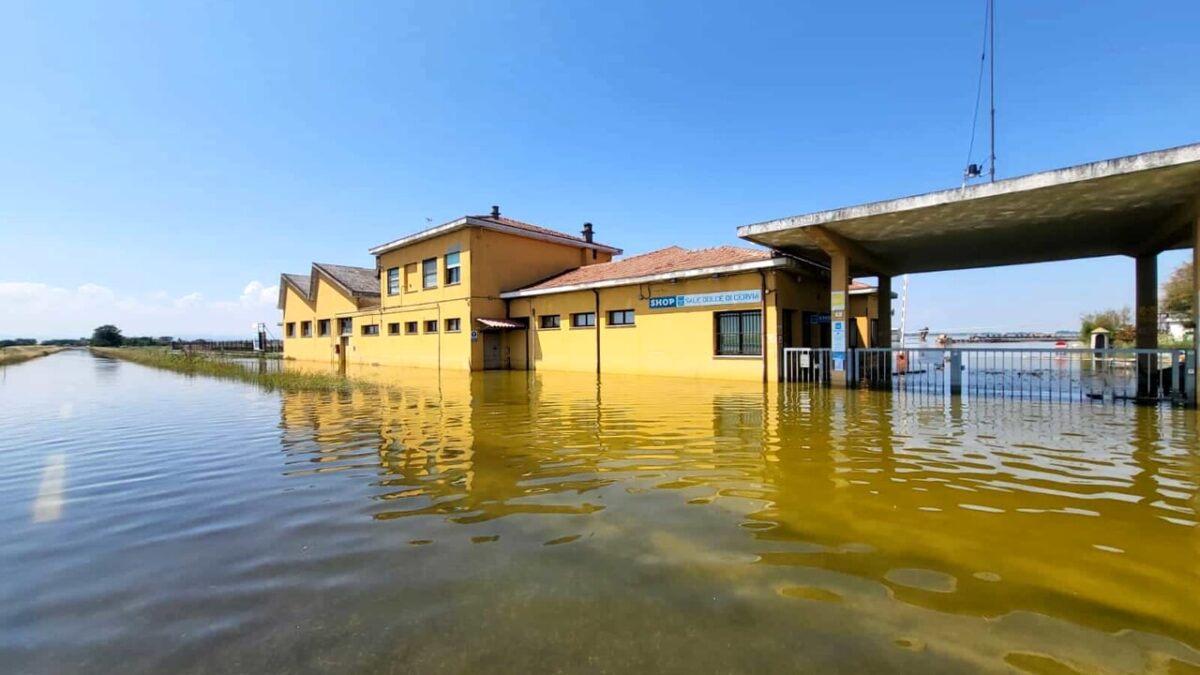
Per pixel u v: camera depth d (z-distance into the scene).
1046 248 15.01
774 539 3.55
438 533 3.70
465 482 4.97
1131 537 3.59
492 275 22.11
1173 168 8.23
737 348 15.34
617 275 18.45
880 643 2.37
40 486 5.04
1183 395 10.42
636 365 17.72
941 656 2.27
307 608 2.73
